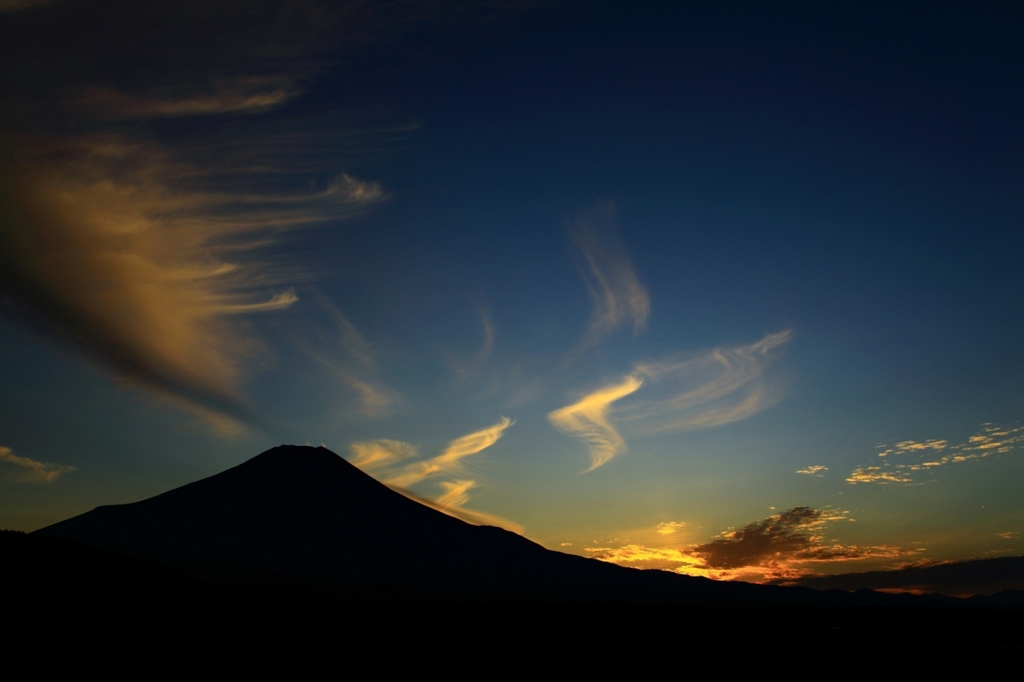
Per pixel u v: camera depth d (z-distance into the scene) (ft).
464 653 196.34
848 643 241.14
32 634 203.72
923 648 221.05
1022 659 194.18
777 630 309.01
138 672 147.43
